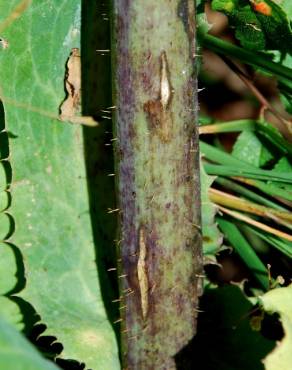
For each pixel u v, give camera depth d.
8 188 0.16
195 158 0.14
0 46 0.15
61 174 0.16
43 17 0.16
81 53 0.16
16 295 0.16
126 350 0.15
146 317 0.15
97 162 0.16
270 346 0.15
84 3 0.16
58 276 0.16
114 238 0.16
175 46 0.14
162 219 0.14
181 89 0.14
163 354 0.15
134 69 0.14
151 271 0.14
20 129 0.16
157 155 0.14
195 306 0.15
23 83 0.16
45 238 0.16
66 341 0.16
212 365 0.16
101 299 0.16
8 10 0.15
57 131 0.16
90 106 0.16
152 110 0.14
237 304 0.16
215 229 0.16
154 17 0.13
